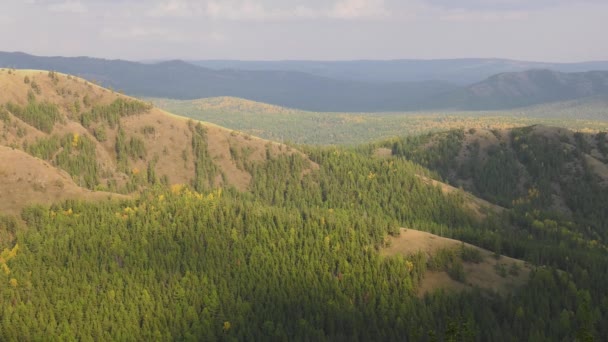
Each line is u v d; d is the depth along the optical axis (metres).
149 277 193.75
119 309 177.12
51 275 188.88
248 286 194.62
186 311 180.38
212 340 170.38
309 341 167.62
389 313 181.12
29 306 173.75
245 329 173.62
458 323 158.38
